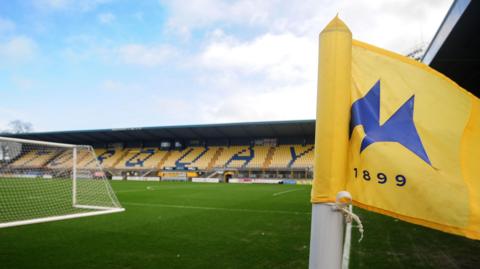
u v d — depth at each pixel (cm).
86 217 907
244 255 507
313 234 153
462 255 519
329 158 150
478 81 946
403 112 164
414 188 153
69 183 2438
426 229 742
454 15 629
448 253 530
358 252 536
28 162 2805
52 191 1838
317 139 155
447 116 158
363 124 166
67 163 3097
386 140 161
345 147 153
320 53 159
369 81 172
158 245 572
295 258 490
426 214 150
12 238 623
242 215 960
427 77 166
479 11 580
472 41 702
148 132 4091
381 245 586
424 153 156
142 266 447
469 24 629
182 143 4519
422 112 162
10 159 2441
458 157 152
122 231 700
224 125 3603
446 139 155
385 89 169
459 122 156
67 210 1073
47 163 2992
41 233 673
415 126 161
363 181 164
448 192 147
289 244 582
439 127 157
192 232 693
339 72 153
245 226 769
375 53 176
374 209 160
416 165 154
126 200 1417
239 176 3838
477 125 154
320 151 152
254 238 634
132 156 4488
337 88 152
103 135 4331
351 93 172
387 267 454
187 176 3966
